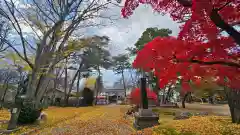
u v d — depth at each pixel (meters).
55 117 16.16
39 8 11.89
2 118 15.06
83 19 12.33
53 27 11.55
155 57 5.06
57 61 12.24
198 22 3.96
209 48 4.53
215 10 3.98
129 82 62.72
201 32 4.17
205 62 4.88
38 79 12.18
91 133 9.74
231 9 4.11
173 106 29.50
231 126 9.38
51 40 11.69
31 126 11.62
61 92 41.59
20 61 12.09
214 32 4.16
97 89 45.66
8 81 25.56
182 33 4.27
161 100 40.00
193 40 4.44
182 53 4.77
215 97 42.56
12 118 10.73
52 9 11.93
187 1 4.42
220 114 18.50
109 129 10.79
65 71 39.56
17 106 10.95
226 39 4.39
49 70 12.04
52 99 36.16
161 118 16.02
